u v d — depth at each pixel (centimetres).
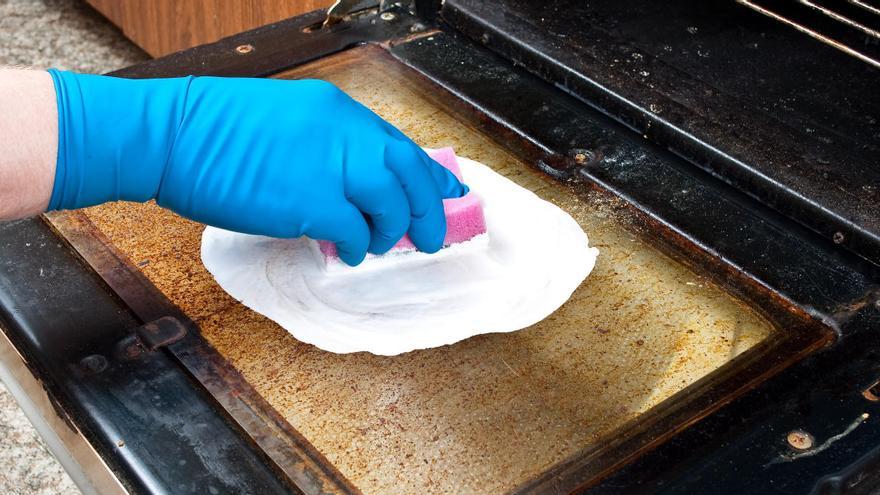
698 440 91
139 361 96
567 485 89
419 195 103
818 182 108
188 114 101
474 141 115
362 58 123
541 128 116
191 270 102
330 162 101
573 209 109
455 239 106
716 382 95
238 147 101
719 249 105
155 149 99
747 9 130
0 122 95
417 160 103
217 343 97
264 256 104
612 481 89
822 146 112
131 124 99
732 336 99
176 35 194
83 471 93
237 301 100
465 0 128
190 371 95
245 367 96
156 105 100
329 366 96
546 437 92
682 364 97
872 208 105
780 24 128
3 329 98
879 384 95
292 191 100
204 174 100
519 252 105
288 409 93
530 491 89
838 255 105
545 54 121
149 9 199
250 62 121
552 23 125
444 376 96
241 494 88
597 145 114
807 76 121
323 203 101
